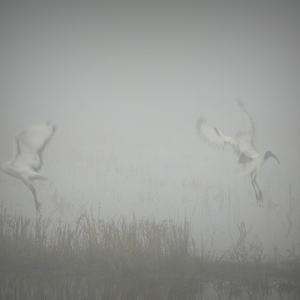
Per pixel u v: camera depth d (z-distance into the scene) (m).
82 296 9.67
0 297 9.56
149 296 9.76
